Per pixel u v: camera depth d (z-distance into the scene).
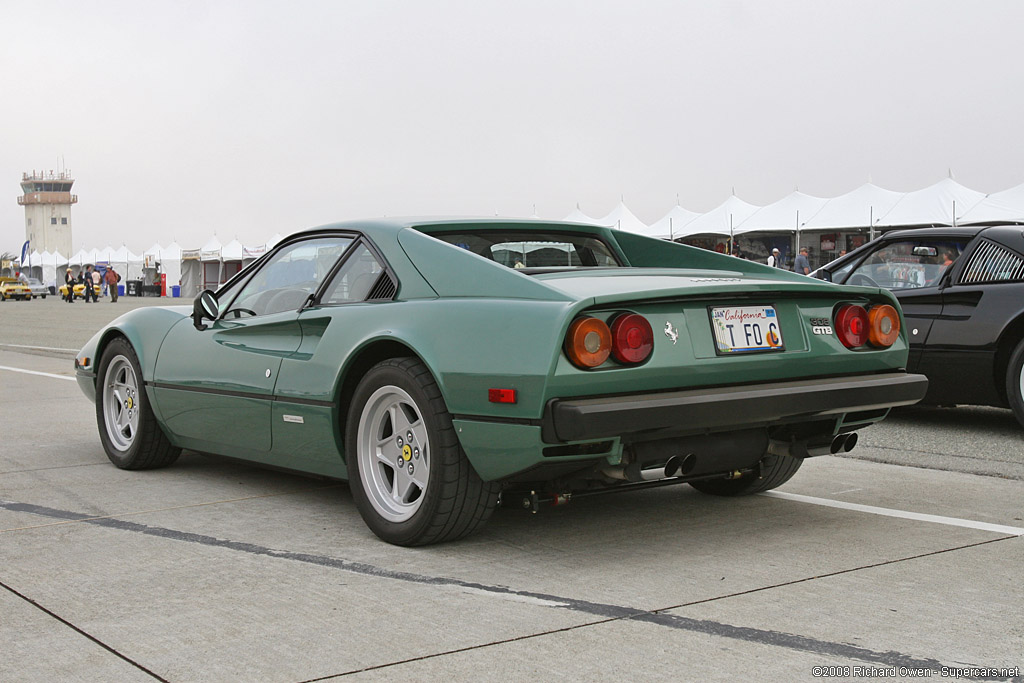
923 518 3.87
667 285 3.28
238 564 3.31
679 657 2.43
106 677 2.35
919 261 6.40
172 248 55.00
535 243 4.11
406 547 3.50
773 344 3.38
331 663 2.42
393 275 3.64
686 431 3.23
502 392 3.05
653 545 3.50
